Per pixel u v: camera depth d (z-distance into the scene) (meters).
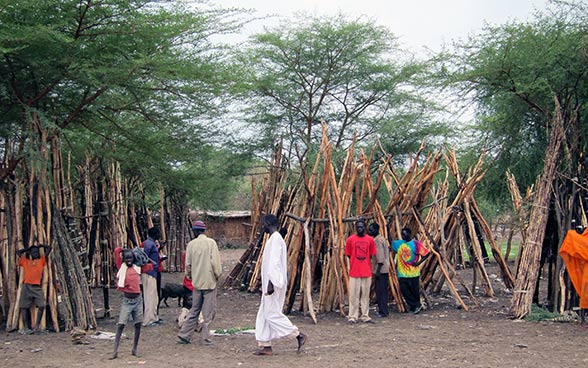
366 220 13.17
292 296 12.80
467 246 15.95
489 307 13.52
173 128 14.70
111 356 8.76
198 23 12.15
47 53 11.19
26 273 10.74
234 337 10.29
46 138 11.17
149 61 11.32
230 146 24.70
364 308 11.84
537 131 17.78
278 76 24.83
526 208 13.06
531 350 8.82
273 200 17.12
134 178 20.25
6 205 11.11
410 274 12.84
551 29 13.82
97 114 13.88
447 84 14.40
